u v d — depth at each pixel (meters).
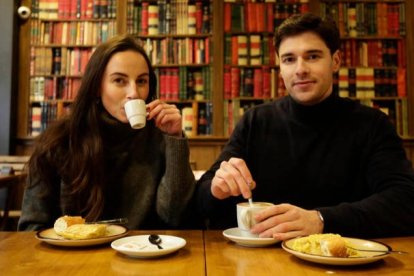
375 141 1.32
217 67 3.60
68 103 3.62
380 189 1.19
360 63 3.62
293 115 1.41
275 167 1.41
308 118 1.37
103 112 1.29
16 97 3.62
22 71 3.64
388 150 1.28
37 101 3.63
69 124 1.29
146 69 1.27
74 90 3.63
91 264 0.75
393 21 3.62
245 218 0.91
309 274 0.69
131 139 1.31
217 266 0.74
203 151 3.57
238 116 3.57
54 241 0.84
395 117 3.59
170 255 0.81
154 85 1.38
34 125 3.62
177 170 1.24
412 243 0.92
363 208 0.98
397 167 1.20
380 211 0.99
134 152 1.33
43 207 1.23
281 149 1.42
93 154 1.23
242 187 0.97
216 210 1.17
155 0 3.62
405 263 0.75
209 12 3.63
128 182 1.30
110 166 1.29
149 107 1.24
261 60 3.61
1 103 3.50
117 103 1.23
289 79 1.33
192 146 3.57
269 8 3.62
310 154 1.38
